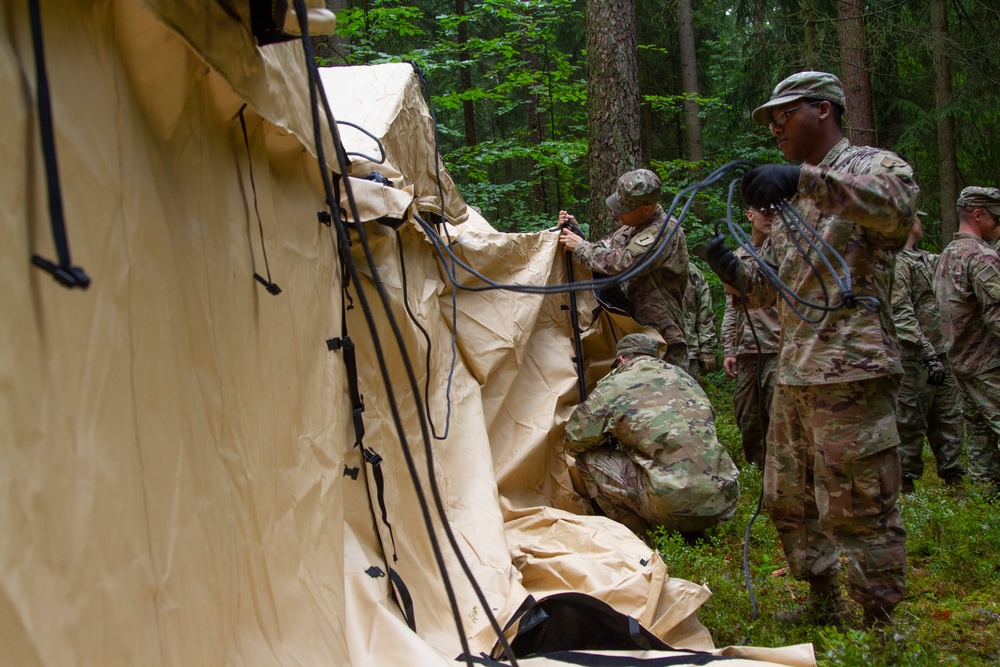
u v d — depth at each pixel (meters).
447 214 4.20
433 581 2.97
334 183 2.71
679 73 15.86
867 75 9.98
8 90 1.09
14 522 1.05
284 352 2.20
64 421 1.18
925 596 3.63
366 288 3.07
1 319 1.05
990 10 11.07
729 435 6.63
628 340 4.79
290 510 2.11
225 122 1.93
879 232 2.88
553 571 3.44
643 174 5.18
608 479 4.48
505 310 4.66
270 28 1.80
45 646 1.09
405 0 9.39
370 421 2.94
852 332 2.95
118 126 1.40
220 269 1.82
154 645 1.39
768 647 2.87
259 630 1.83
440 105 9.30
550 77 9.84
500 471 4.38
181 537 1.52
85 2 1.32
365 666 2.20
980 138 12.37
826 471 3.02
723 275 3.25
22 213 1.11
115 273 1.35
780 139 3.19
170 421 1.52
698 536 4.38
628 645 2.82
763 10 12.66
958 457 5.75
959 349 5.35
